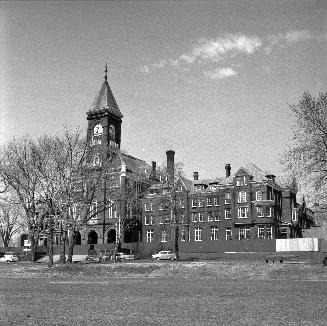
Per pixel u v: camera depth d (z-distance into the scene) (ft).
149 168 392.27
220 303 70.95
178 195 297.94
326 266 154.81
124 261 248.11
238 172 325.42
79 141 219.82
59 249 336.08
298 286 103.24
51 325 52.29
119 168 346.95
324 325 51.72
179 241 305.32
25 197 237.45
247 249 279.49
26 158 228.63
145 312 61.77
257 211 315.37
